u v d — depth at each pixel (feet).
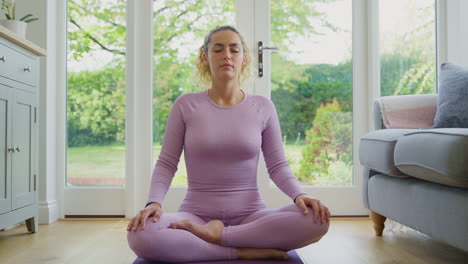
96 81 9.80
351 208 9.66
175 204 9.54
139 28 9.73
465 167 4.43
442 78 7.13
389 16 9.91
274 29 9.87
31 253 6.26
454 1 9.54
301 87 9.91
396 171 6.24
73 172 9.73
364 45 9.83
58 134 9.55
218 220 5.14
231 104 5.78
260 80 9.79
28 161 7.74
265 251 4.95
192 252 4.79
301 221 4.83
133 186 9.55
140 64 9.73
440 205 5.06
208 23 9.87
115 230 8.09
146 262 4.95
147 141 9.69
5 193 6.89
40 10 9.11
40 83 9.07
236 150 5.46
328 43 9.92
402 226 8.08
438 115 6.79
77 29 9.82
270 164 5.84
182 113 5.71
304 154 9.86
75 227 8.44
